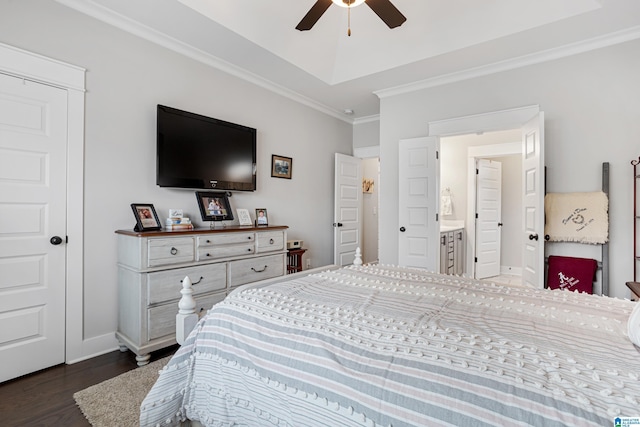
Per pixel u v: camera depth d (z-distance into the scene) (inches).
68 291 91.4
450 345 35.5
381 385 31.0
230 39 111.2
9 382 80.7
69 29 90.8
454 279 69.9
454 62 126.4
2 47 79.6
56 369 87.8
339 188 189.9
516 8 102.6
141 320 90.2
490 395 27.4
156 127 110.6
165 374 48.3
